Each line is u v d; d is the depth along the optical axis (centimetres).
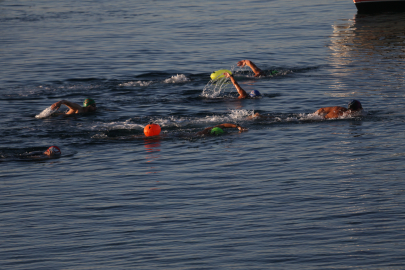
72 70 3478
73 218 1277
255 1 7944
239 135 2058
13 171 1664
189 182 1533
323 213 1263
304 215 1255
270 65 3619
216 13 6625
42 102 2644
